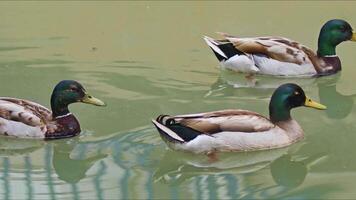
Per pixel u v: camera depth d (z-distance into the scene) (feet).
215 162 40.96
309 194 37.11
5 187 37.83
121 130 44.19
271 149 41.96
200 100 49.49
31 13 67.21
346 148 42.16
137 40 61.16
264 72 55.77
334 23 56.29
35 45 59.62
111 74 53.83
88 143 42.78
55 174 39.32
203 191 37.35
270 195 37.04
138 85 51.80
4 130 43.50
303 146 42.50
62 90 43.57
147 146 41.98
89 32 62.75
